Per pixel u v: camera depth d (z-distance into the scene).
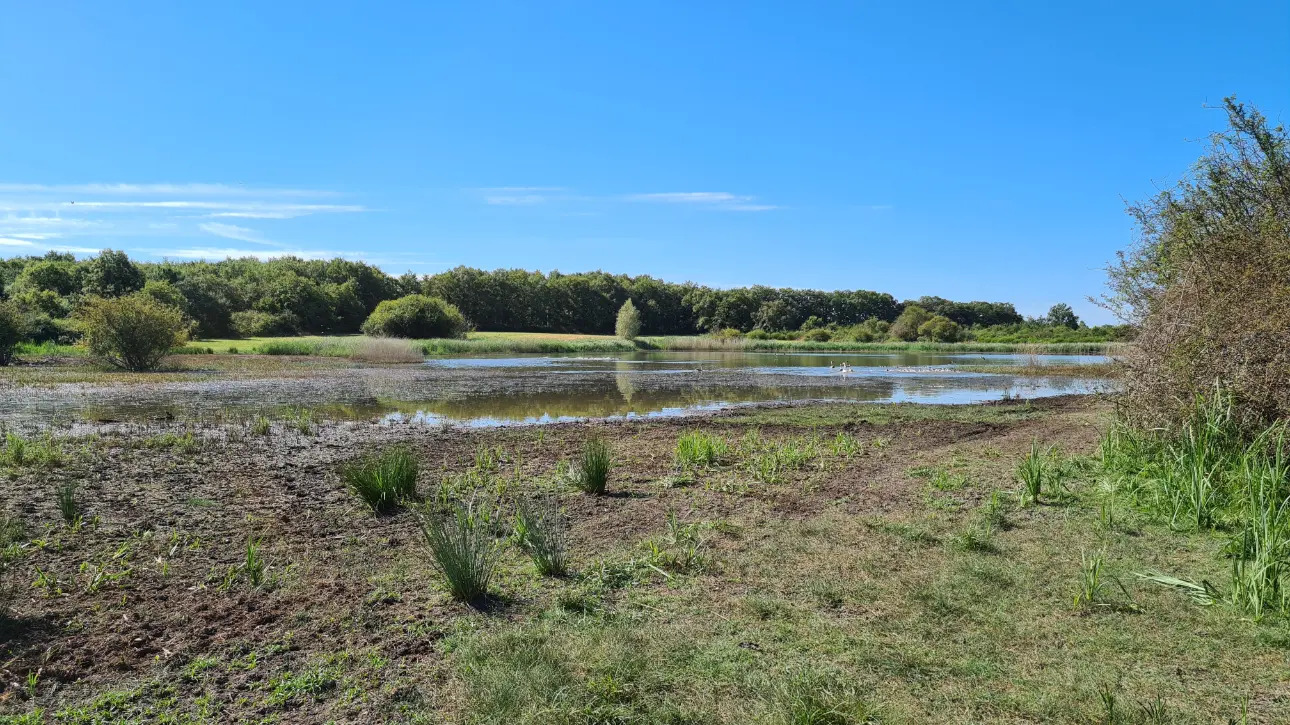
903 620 4.05
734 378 26.27
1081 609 4.15
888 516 6.31
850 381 25.05
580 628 4.01
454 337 53.84
